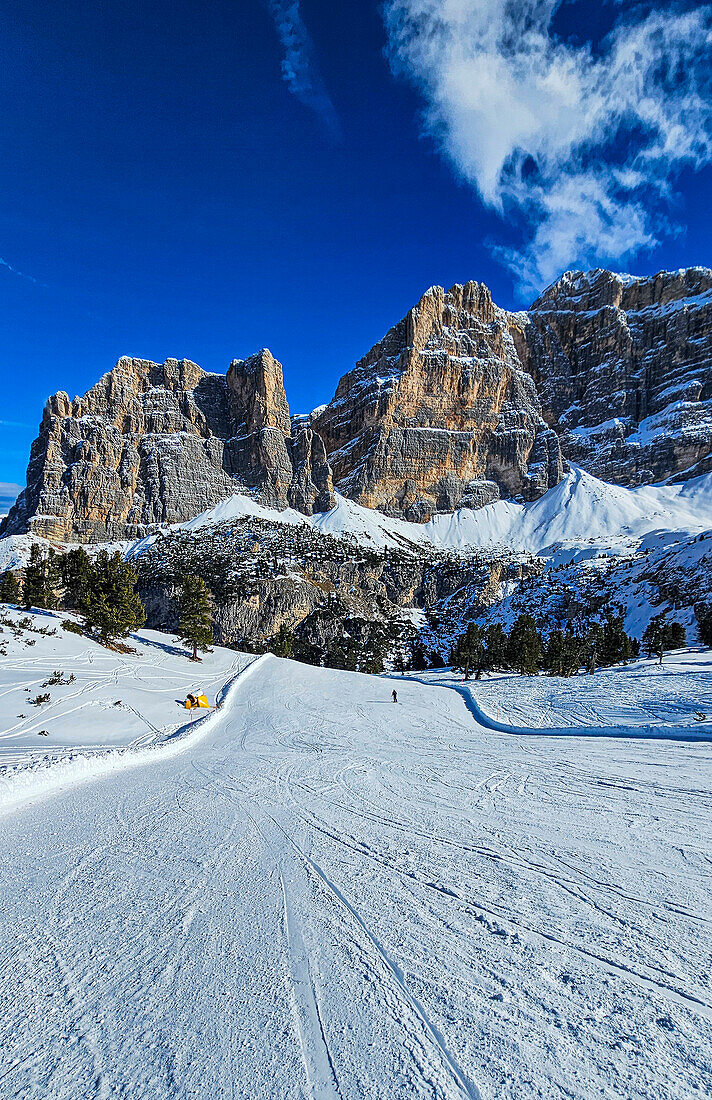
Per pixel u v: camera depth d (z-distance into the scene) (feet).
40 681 112.37
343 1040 10.62
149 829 28.04
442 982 12.55
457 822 26.37
